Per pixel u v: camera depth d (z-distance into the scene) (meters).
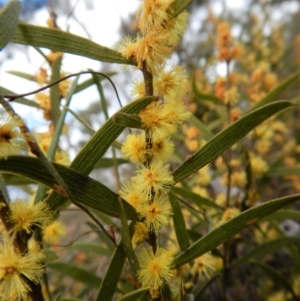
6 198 0.14
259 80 0.40
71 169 0.13
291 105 0.14
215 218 0.27
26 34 0.14
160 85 0.14
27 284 0.13
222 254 0.26
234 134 0.14
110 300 0.15
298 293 0.29
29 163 0.12
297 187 0.41
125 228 0.13
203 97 0.28
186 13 0.14
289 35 0.77
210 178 0.28
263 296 0.32
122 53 0.14
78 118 0.19
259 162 0.30
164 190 0.14
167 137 0.14
